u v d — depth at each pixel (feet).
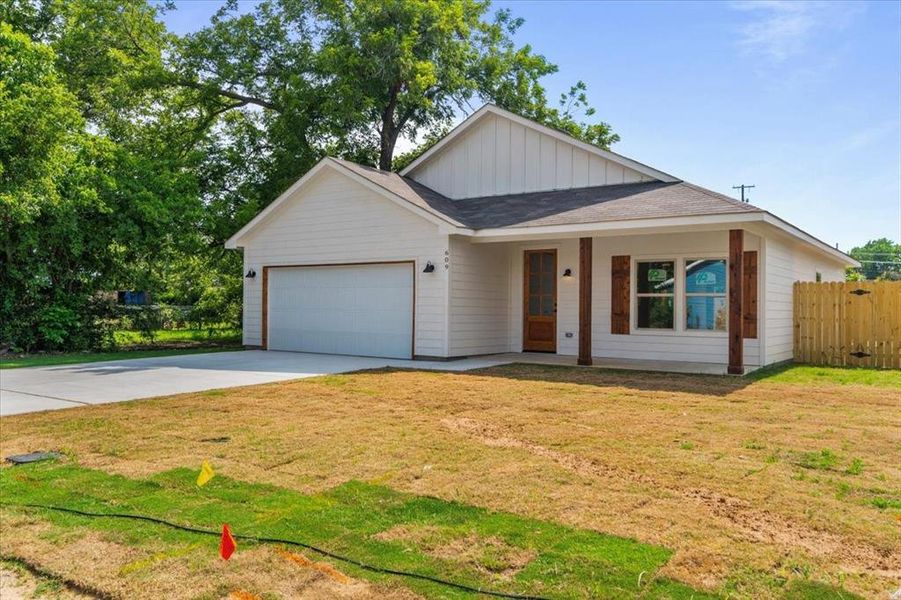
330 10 66.03
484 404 23.91
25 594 9.21
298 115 62.90
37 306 49.44
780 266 41.06
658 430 19.26
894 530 11.00
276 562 9.84
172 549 10.39
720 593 8.68
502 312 47.09
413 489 13.33
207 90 65.51
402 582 9.12
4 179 43.75
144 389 28.02
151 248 54.39
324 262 47.24
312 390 27.50
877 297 41.09
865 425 20.08
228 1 67.67
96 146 51.03
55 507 12.45
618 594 8.67
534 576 9.22
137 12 68.03
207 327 79.97
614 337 43.50
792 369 37.37
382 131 72.84
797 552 10.06
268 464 15.34
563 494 12.95
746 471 14.66
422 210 41.50
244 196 65.21
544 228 38.06
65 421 20.75
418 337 42.47
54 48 61.82
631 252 42.91
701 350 40.40
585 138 80.53
